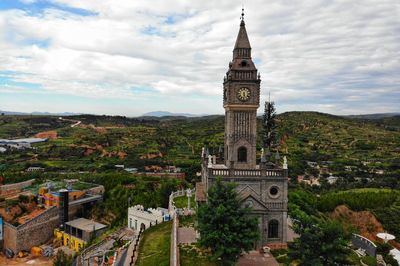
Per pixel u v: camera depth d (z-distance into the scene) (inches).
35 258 3912.4
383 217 4493.1
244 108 2400.3
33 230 4205.2
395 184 6205.7
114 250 3053.6
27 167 7066.9
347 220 4436.5
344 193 4940.9
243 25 2437.3
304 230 1784.0
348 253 1749.5
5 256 4001.0
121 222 4276.6
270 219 2279.8
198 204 2343.8
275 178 2271.2
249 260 2059.5
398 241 4128.9
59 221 4569.4
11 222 4325.8
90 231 4045.3
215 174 2257.6
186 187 5447.8
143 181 5575.8
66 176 6205.7
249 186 2268.7
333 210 4537.4
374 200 4719.5
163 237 2598.4
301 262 1804.9
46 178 6077.8
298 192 4367.6
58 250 3922.2
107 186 5457.7
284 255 2130.9
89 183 5565.9
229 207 1833.2
